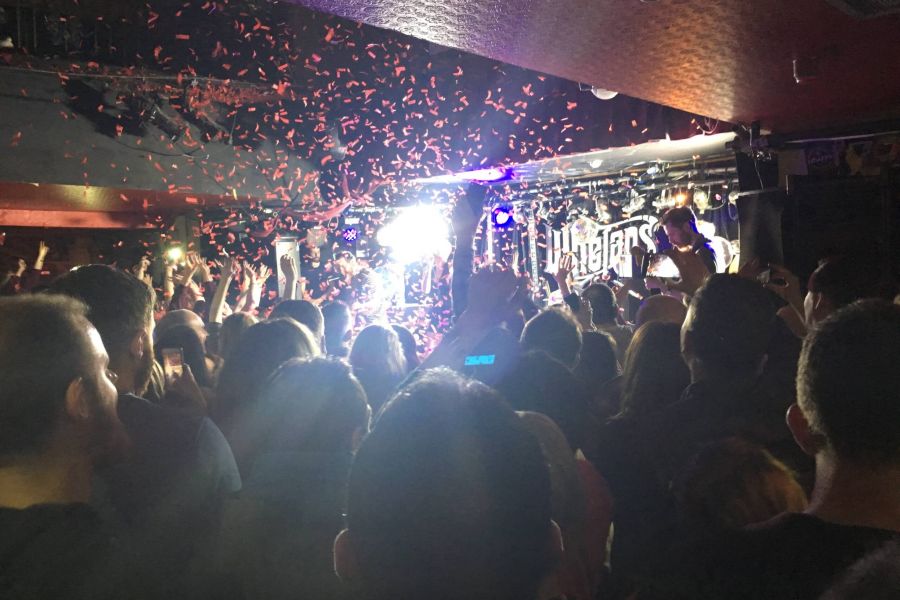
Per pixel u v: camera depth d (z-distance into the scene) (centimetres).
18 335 110
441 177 920
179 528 149
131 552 118
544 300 949
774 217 574
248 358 210
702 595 109
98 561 106
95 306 169
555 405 199
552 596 90
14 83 759
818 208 562
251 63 951
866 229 543
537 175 956
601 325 423
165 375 243
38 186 792
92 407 116
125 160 828
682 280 327
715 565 109
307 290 1047
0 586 99
